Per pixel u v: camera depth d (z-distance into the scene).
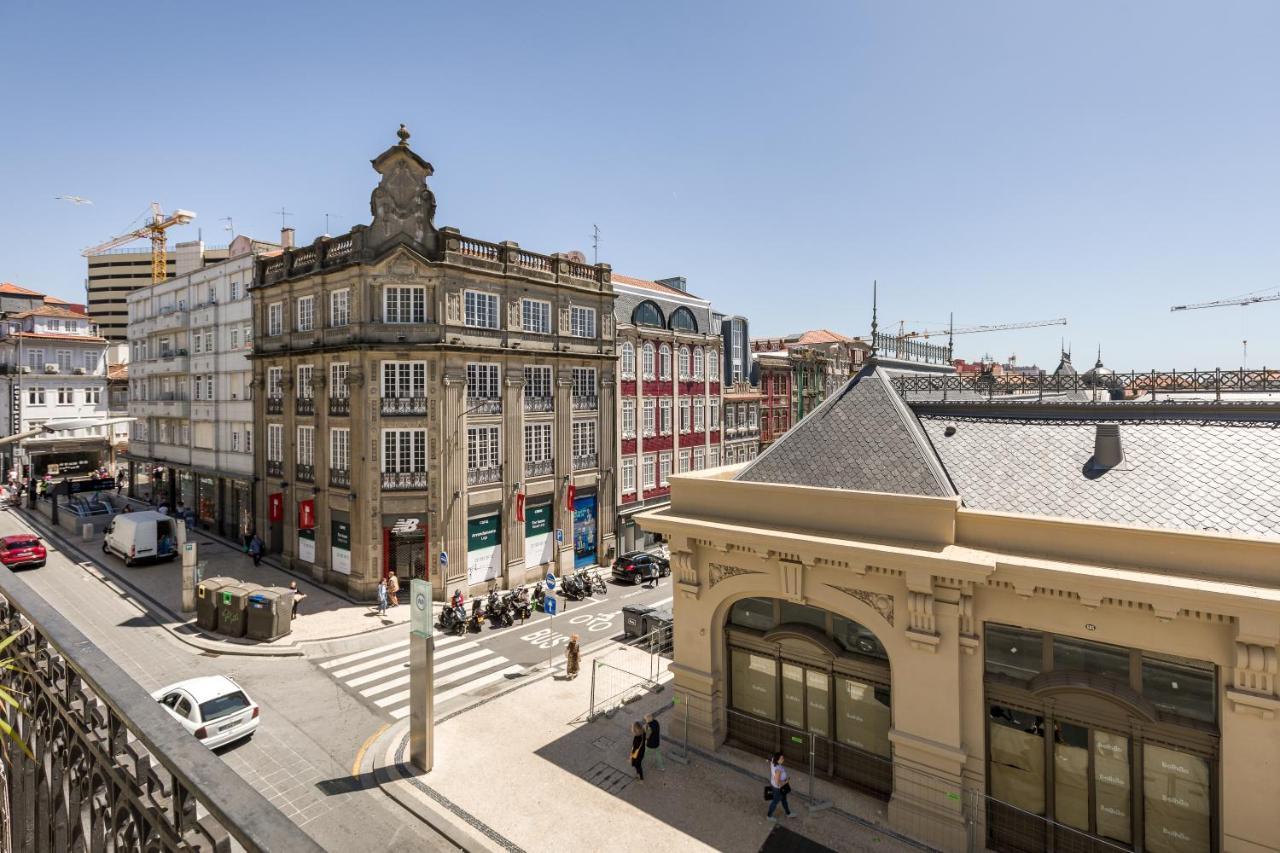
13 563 32.09
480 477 30.84
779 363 54.16
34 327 58.16
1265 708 10.74
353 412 29.50
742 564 16.08
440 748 17.16
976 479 15.23
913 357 76.94
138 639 24.52
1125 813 12.23
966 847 13.10
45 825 4.16
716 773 15.91
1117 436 14.27
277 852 2.09
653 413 40.97
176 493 46.66
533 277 32.91
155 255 94.88
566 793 15.16
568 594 31.00
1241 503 12.43
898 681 13.95
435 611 28.06
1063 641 12.73
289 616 25.22
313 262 32.47
